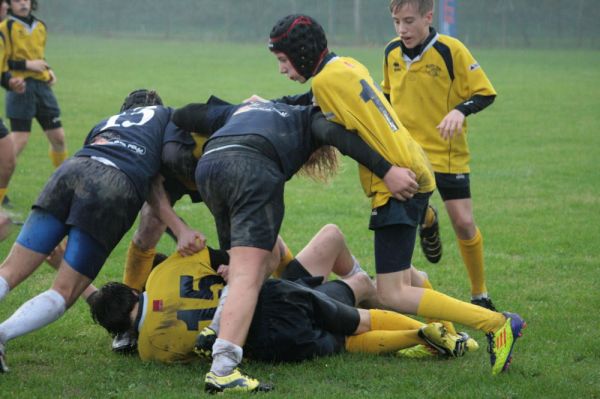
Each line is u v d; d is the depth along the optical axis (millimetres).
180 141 15242
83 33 165125
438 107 18844
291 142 14445
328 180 17047
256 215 13688
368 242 25078
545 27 150625
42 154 39656
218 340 13234
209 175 14000
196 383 13688
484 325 14289
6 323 13648
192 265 14648
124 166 14555
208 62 102438
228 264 14742
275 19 158750
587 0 150125
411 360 15070
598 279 20906
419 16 18438
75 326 17000
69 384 13703
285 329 14477
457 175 18766
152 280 14688
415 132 19062
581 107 61656
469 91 18609
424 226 18172
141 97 17109
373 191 14742
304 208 29828
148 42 145250
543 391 13305
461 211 18703
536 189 33281
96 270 14328
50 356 15320
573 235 25703
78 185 14133
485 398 12914
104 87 72750
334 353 15141
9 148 25438
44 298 13953
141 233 16672
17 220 26859
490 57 118000
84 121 52250
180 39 154500
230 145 14078
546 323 17219
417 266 22406
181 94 68312
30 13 33469
